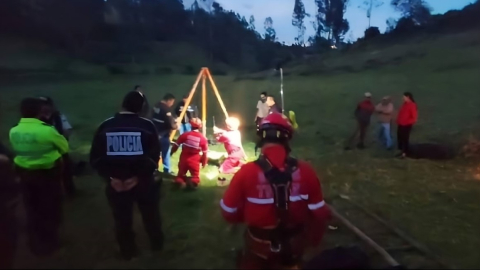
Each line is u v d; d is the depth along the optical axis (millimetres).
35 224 4770
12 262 4203
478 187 8172
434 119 13633
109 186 4410
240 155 8633
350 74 19359
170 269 4641
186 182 7676
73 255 4867
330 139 12977
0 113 12734
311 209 3105
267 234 2992
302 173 3010
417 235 5871
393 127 13961
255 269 3070
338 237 5617
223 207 3082
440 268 4844
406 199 7473
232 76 22078
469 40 19266
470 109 13867
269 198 2943
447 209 6961
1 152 4730
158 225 4898
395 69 18875
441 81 16625
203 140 7766
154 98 17828
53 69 19891
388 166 9812
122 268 4613
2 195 4023
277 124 3066
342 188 8125
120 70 21172
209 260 4879
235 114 16656
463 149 10914
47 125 4781
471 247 5477
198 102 18125
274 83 19938
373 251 5176
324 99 17078
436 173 9203
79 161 8930
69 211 6367
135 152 4320
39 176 4703
